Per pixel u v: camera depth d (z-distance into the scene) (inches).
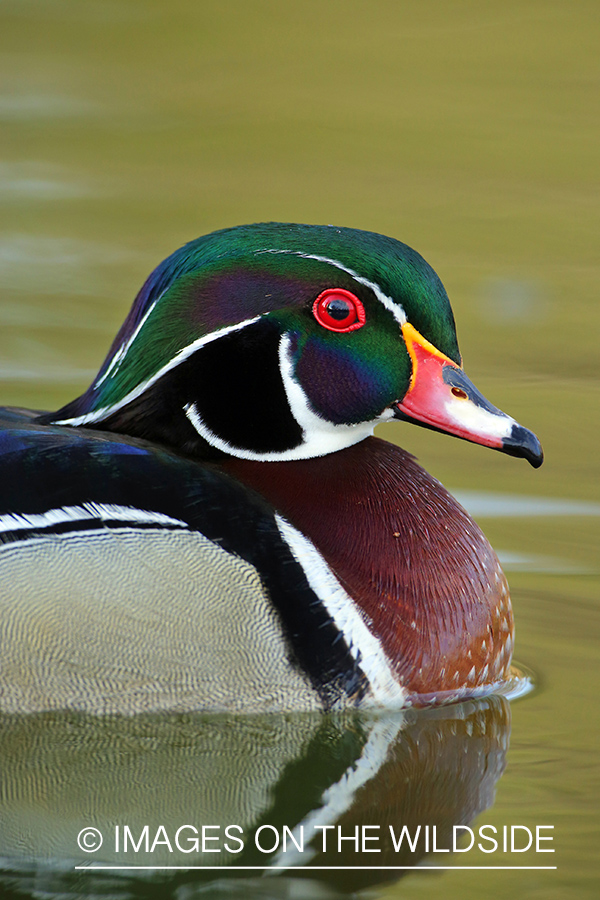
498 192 932.0
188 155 989.8
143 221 888.3
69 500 430.9
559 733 436.5
